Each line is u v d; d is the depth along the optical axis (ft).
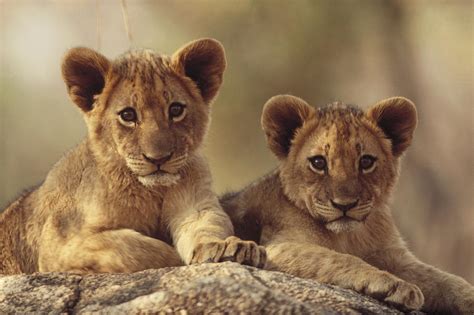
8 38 95.76
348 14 89.15
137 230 36.55
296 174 37.96
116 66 36.81
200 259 31.71
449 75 90.99
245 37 88.63
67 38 94.02
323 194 36.78
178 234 35.81
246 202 39.70
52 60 96.63
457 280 35.91
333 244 37.50
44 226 37.86
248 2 88.74
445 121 89.97
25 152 92.07
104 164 36.40
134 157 35.32
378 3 89.56
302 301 28.40
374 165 37.37
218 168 84.64
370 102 89.71
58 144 93.15
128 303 28.58
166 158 35.14
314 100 88.28
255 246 31.50
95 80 37.11
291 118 39.14
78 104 37.32
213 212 35.78
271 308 27.73
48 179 39.01
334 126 37.63
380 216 38.09
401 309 31.94
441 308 35.88
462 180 87.35
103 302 29.35
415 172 86.94
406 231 84.53
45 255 37.11
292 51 88.12
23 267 39.24
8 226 40.01
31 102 93.66
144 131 35.37
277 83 87.56
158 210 36.63
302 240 37.09
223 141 85.30
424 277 36.60
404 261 37.45
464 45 91.20
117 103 35.99
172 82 36.58
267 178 39.78
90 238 35.73
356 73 89.30
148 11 91.30
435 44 91.30
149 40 90.84
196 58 37.73
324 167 37.27
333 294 29.22
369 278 32.58
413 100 90.07
